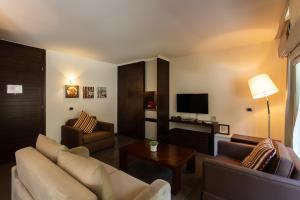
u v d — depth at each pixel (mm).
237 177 1484
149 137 4691
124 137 4910
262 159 1633
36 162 1316
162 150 2604
